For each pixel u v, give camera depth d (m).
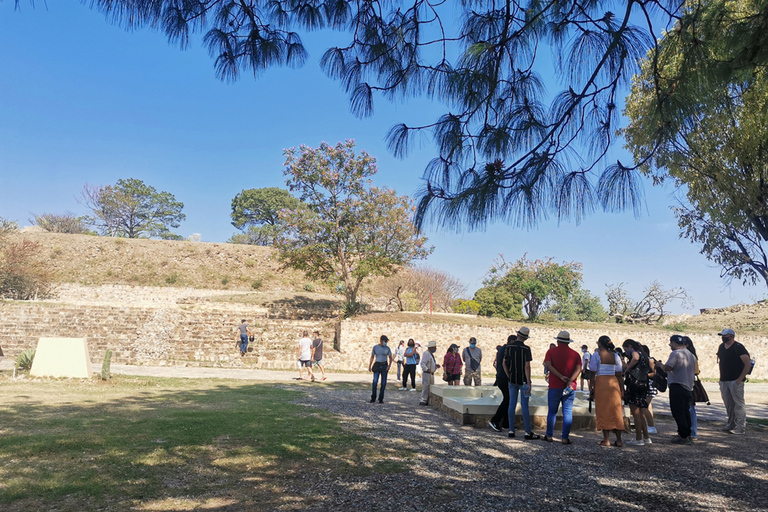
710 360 27.77
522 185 3.91
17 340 22.03
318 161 27.73
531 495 4.82
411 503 4.52
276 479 5.20
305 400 11.61
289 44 4.34
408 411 10.54
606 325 31.42
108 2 3.26
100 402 9.97
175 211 71.19
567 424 7.47
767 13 3.32
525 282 34.41
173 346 22.84
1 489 4.55
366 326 23.92
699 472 5.77
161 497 4.55
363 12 4.43
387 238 27.81
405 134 4.18
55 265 39.22
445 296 39.16
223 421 8.27
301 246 29.02
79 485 4.76
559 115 4.05
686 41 3.55
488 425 9.02
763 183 6.24
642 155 3.91
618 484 5.23
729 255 11.97
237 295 37.62
